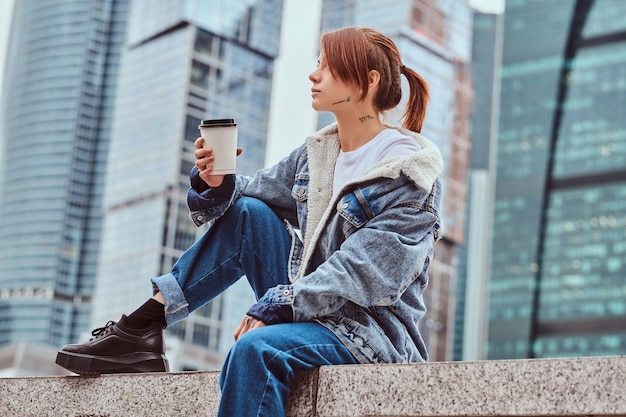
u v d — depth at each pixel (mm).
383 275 3219
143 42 155875
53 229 153250
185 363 124812
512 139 149625
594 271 137000
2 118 164125
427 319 149375
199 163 3518
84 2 163250
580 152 144250
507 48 153250
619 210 138375
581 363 2629
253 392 2998
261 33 155500
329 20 154250
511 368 2727
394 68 3568
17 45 167125
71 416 3467
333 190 3545
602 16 147625
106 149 157750
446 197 152500
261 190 3719
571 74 148375
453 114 154625
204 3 151500
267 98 154500
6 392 3645
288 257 3590
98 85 160125
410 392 2863
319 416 3018
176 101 146875
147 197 144625
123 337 3543
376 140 3508
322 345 3143
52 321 149000
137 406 3328
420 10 151250
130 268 141750
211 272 3598
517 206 145250
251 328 3195
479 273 175750
